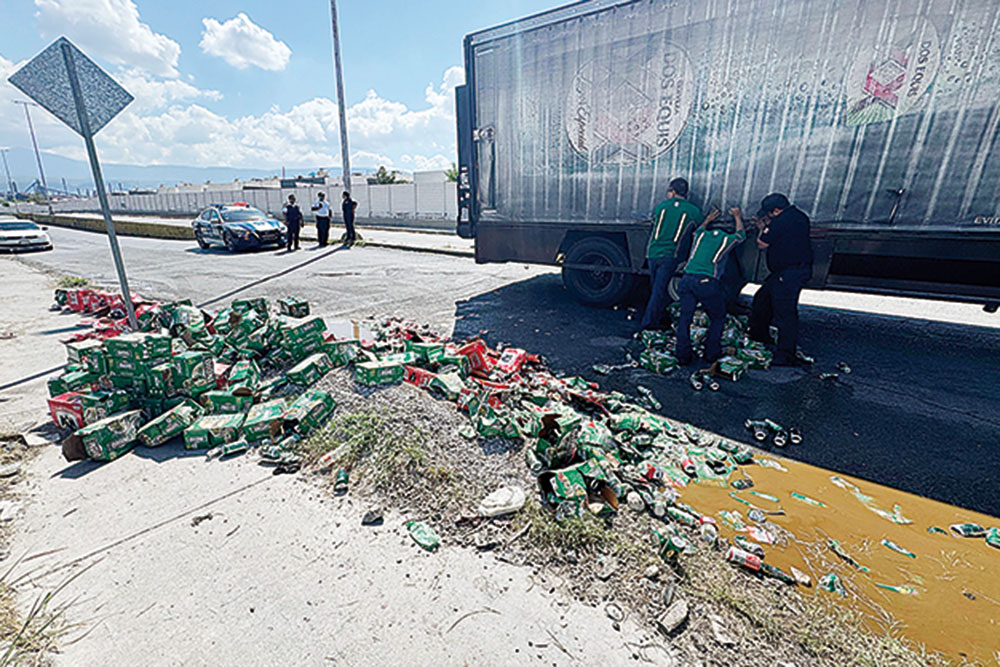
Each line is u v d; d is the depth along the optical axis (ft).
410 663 5.34
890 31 13.92
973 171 13.64
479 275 33.60
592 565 6.77
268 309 16.62
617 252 21.33
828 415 12.25
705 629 5.80
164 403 10.89
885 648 5.65
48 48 12.28
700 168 18.10
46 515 7.86
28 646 5.48
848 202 15.56
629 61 18.71
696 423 11.85
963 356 16.53
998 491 9.09
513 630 5.76
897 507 8.57
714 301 14.71
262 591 6.33
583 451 8.82
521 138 22.53
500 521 7.59
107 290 27.78
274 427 10.09
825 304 24.71
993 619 6.15
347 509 8.07
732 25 16.30
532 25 20.76
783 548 7.44
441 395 11.29
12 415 11.51
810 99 15.51
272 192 116.37
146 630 5.74
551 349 17.37
